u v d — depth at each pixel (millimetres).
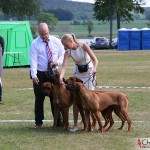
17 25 31266
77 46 10820
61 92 10539
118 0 76812
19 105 14750
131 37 60531
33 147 9172
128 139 9750
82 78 11047
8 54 31266
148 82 21281
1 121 11969
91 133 10398
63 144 9391
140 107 14086
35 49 10984
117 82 21297
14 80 22812
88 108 10219
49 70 10867
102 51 57500
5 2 79500
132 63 35125
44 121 11938
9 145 9359
